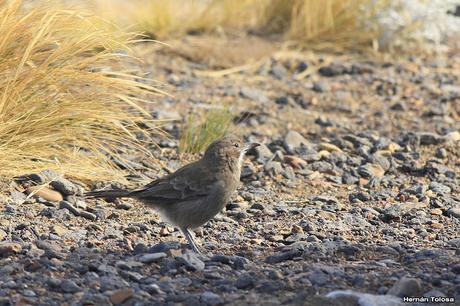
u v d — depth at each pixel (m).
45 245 9.40
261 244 10.08
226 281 8.49
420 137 14.94
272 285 8.34
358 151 14.38
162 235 10.41
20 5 12.04
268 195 12.34
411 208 11.75
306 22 20.31
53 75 11.99
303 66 19.12
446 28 20.78
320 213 11.38
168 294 8.19
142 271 8.80
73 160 12.26
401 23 20.25
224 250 9.75
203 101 16.72
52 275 8.56
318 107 16.98
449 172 13.49
